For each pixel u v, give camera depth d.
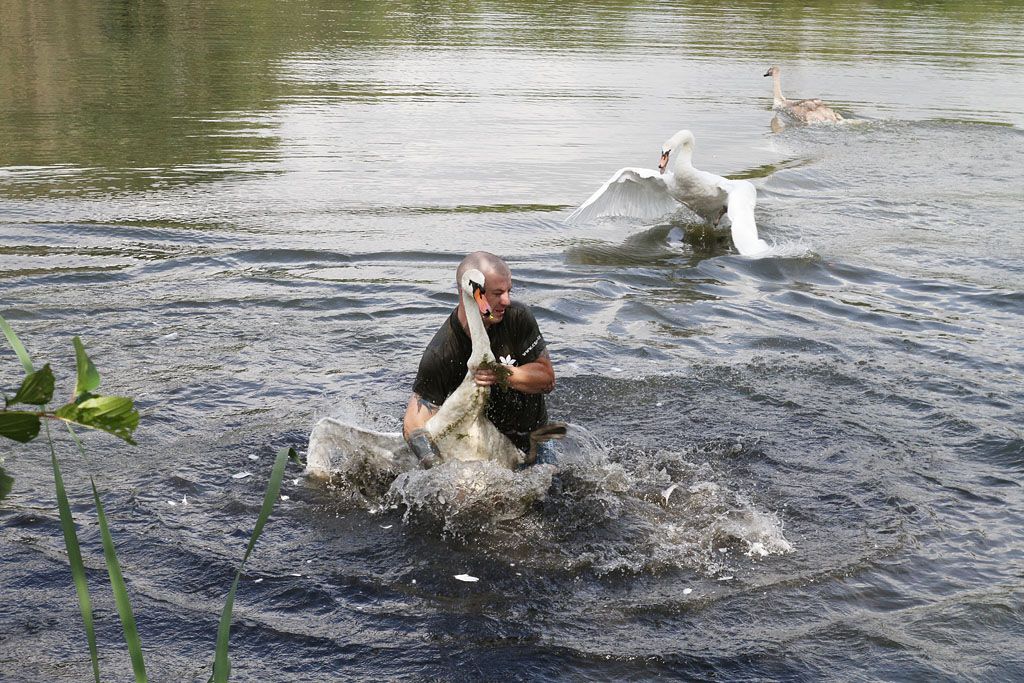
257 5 31.36
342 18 29.47
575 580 4.75
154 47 23.00
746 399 6.81
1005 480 5.75
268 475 5.65
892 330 8.32
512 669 4.06
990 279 9.77
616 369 7.28
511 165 14.24
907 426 6.44
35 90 17.95
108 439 5.99
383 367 7.23
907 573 4.80
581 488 5.56
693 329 8.25
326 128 16.06
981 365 7.54
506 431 5.64
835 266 10.11
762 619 4.45
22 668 3.96
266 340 7.63
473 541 5.06
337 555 4.91
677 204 12.19
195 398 6.57
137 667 2.47
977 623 4.42
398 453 5.73
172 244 10.08
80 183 12.34
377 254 10.00
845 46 27.25
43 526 5.02
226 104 17.48
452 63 22.73
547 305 8.68
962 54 26.34
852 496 5.52
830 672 4.08
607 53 24.89
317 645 4.20
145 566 4.73
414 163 14.12
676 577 4.78
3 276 8.83
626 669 4.08
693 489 5.59
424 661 4.11
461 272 5.31
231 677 3.97
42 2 29.84
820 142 16.30
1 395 6.40
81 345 1.71
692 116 18.02
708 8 34.75
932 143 16.52
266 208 11.60
